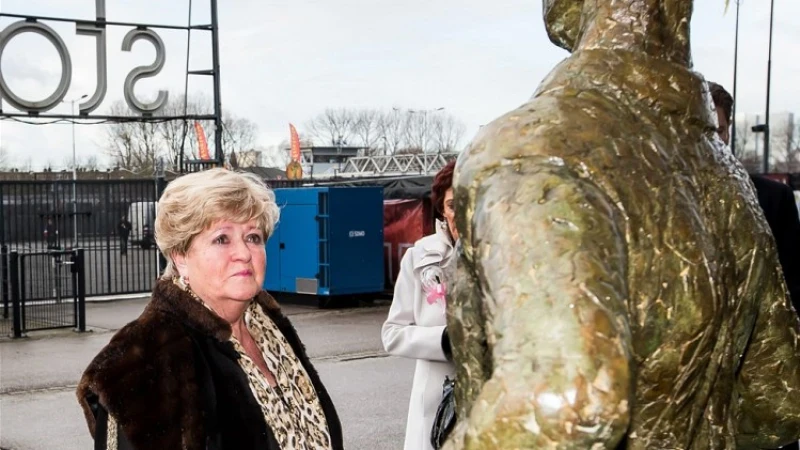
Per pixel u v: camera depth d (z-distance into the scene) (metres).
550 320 1.12
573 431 1.06
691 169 1.44
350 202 14.01
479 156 1.32
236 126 61.09
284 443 2.51
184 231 2.50
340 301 14.41
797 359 1.66
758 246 1.51
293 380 2.74
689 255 1.36
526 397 1.08
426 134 68.12
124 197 18.05
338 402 7.96
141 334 2.38
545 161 1.27
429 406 3.51
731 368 1.51
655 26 1.49
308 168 57.97
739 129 21.53
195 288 2.52
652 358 1.36
